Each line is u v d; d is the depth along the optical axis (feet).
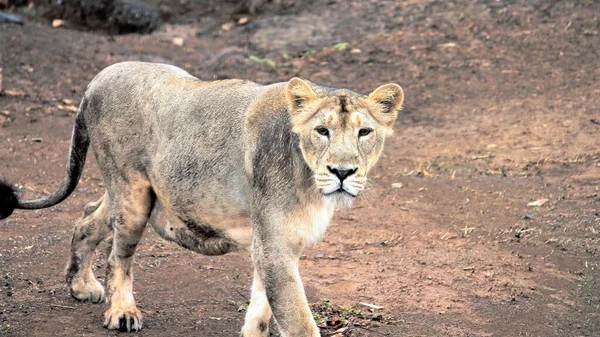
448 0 89.25
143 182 32.53
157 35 88.12
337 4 92.17
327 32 85.51
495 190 51.37
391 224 46.11
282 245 27.94
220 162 29.96
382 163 56.75
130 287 33.83
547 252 42.19
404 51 78.95
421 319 34.83
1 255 40.86
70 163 36.01
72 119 65.05
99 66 77.36
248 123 29.32
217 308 35.45
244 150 29.32
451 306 36.22
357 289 37.76
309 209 27.81
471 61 75.61
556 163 55.52
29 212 47.57
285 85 29.43
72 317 34.14
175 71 33.55
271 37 85.40
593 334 33.99
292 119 27.30
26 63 75.51
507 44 78.13
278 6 93.61
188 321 33.99
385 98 27.78
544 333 33.94
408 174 54.49
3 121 63.21
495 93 69.21
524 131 61.41
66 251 41.75
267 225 28.12
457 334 33.53
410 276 39.29
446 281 38.78
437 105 67.97
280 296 27.81
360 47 80.74
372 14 88.53
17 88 69.92
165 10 94.58
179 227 32.32
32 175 53.88
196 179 30.48
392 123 28.22
